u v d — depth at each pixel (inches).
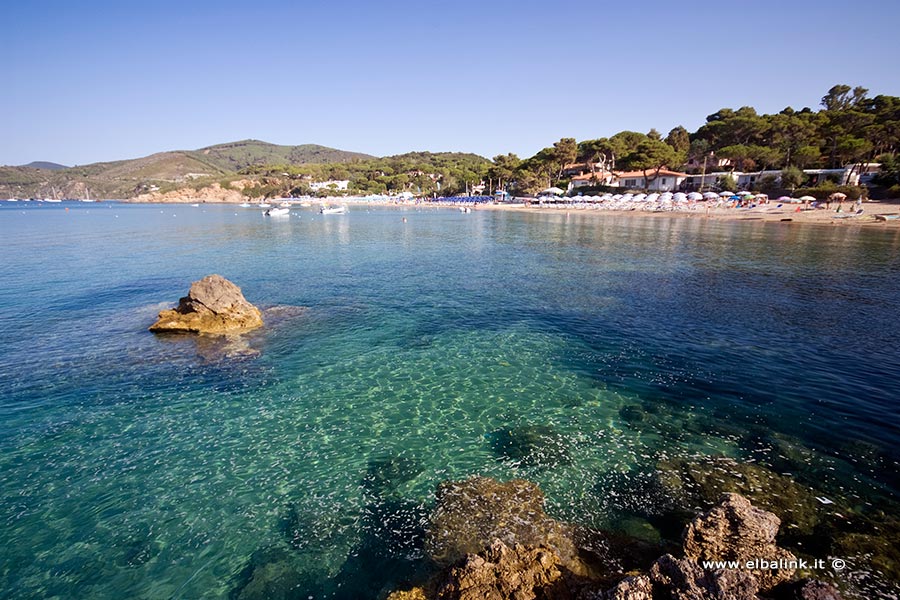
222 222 3176.7
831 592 201.9
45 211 5088.6
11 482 338.0
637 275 1051.9
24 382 508.4
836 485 312.5
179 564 263.6
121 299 885.2
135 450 379.9
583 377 510.9
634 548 259.1
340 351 604.4
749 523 232.8
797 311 727.1
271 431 409.1
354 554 266.7
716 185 3179.1
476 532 275.0
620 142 4335.6
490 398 467.5
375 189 7229.3
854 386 464.8
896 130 2605.8
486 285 989.8
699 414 419.5
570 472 338.0
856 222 1851.6
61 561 266.5
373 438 395.9
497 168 5398.6
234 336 661.9
